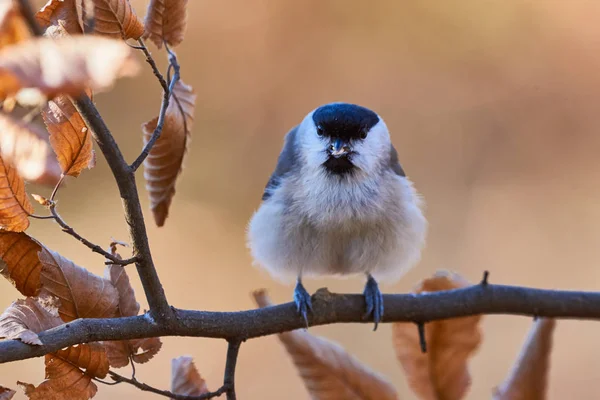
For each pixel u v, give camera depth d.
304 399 11.09
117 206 12.35
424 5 14.29
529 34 14.12
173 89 5.16
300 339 4.76
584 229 12.86
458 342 5.08
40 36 2.80
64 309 4.70
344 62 14.30
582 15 13.89
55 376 4.28
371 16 14.35
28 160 2.88
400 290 12.46
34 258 4.62
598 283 12.23
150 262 4.68
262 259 7.73
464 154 13.88
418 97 14.20
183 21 4.87
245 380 11.25
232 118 14.05
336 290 13.02
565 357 11.12
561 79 13.88
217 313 5.48
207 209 13.43
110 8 3.91
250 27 14.37
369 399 4.67
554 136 13.70
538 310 6.39
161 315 4.93
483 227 13.21
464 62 14.20
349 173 7.27
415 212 7.59
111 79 2.14
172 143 5.20
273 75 14.18
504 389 4.66
